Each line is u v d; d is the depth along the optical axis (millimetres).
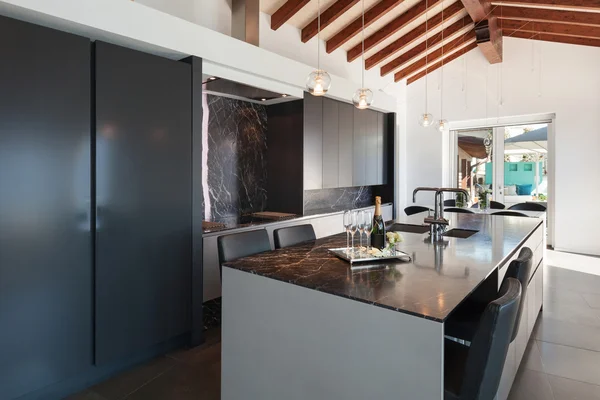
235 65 3447
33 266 2195
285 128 4883
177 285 2973
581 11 5152
